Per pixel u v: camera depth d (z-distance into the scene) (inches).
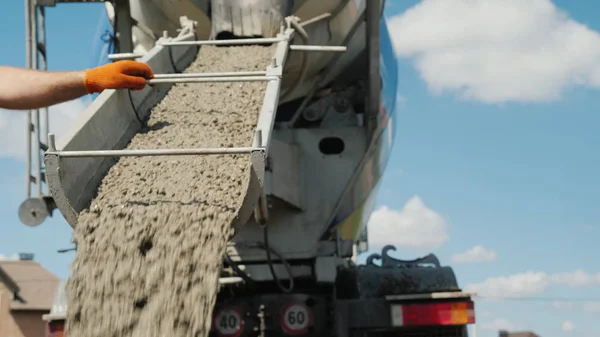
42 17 327.0
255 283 287.1
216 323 277.4
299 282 289.9
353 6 296.4
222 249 168.7
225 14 271.4
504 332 504.1
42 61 327.9
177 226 171.5
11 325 1054.4
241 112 227.1
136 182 192.9
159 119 228.2
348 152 298.0
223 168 196.1
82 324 162.4
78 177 185.0
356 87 312.8
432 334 273.0
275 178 275.7
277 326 278.4
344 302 273.0
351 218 332.8
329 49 251.6
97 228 175.0
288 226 286.5
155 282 164.7
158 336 158.4
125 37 308.2
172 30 304.7
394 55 350.9
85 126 191.2
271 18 270.8
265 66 250.5
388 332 274.7
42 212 282.4
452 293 270.7
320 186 294.0
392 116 335.9
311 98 310.8
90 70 167.6
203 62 265.3
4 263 1130.7
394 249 295.1
